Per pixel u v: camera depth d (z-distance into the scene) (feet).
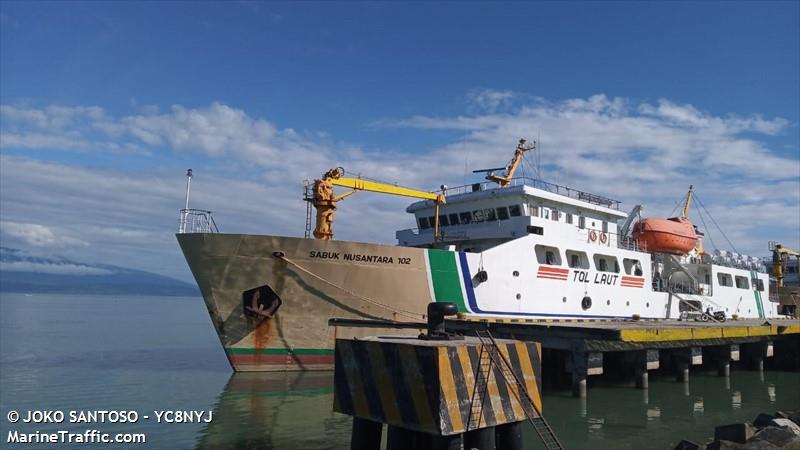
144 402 57.11
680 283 117.50
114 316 244.42
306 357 71.31
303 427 48.08
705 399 65.31
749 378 84.48
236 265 67.05
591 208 97.66
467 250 92.17
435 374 23.17
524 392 26.37
